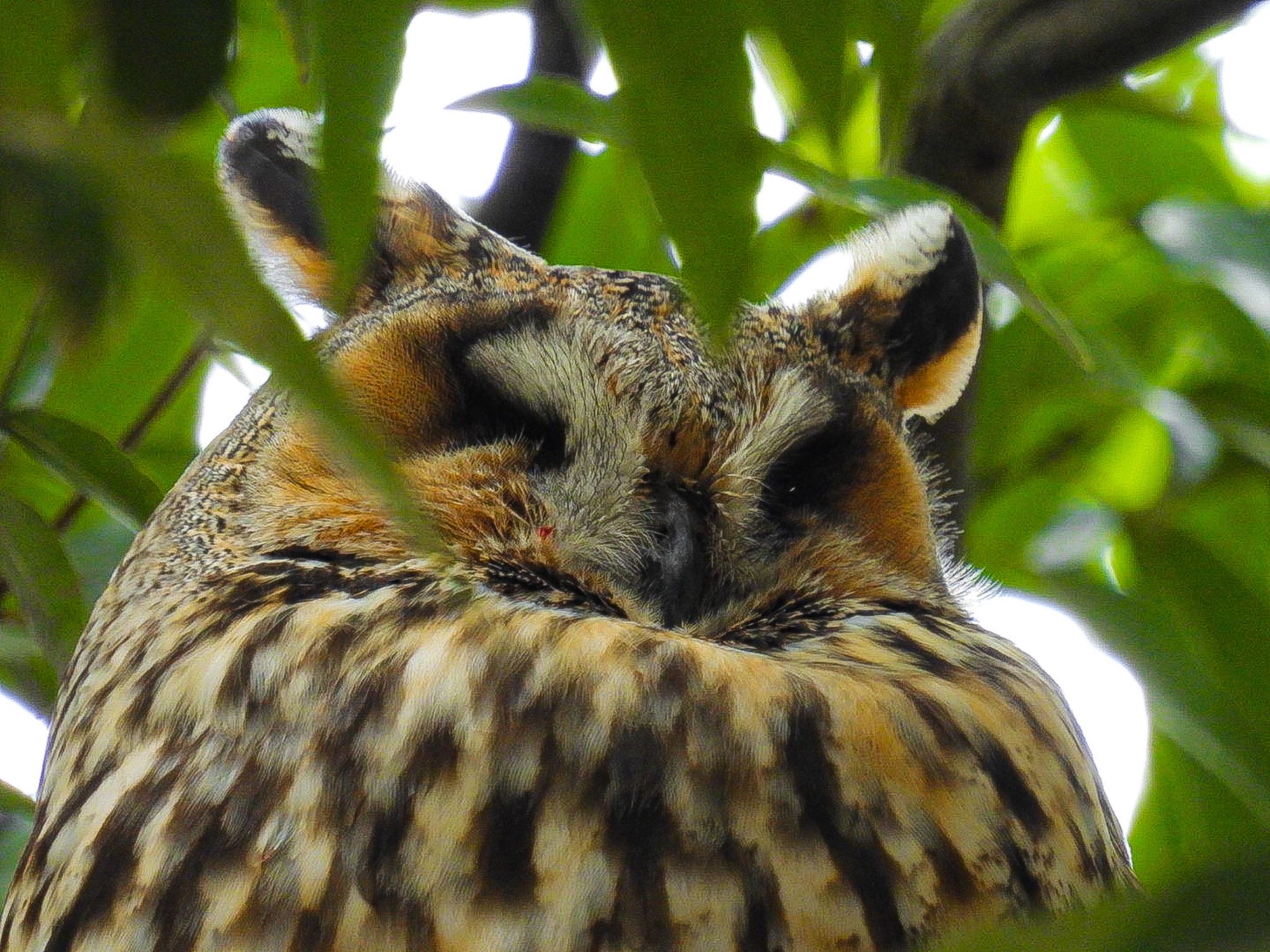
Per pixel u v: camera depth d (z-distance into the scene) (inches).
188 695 103.7
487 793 103.0
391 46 95.6
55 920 103.4
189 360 107.0
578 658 103.3
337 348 105.5
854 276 106.8
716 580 105.4
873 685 103.7
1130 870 104.7
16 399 106.8
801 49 97.5
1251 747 107.0
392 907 102.7
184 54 79.0
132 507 105.7
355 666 103.4
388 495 75.6
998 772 103.5
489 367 105.7
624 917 102.7
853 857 103.0
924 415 106.7
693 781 103.0
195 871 103.0
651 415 105.7
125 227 63.5
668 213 97.3
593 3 96.0
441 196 106.7
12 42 88.3
